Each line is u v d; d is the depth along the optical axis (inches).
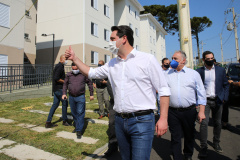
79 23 602.2
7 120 195.9
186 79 104.0
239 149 137.7
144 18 1123.9
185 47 253.0
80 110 151.9
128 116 63.1
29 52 697.6
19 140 139.0
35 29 730.8
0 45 411.5
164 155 128.4
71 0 618.8
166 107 60.9
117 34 65.1
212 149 137.9
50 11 658.2
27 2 696.4
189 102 103.0
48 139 143.6
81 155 118.7
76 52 603.5
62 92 176.2
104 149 132.3
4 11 422.3
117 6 887.7
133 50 65.0
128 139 67.4
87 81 164.6
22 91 340.2
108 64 73.5
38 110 252.1
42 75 422.3
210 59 127.6
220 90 128.9
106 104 214.1
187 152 110.2
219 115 133.0
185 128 106.3
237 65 331.6
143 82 62.4
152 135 62.9
